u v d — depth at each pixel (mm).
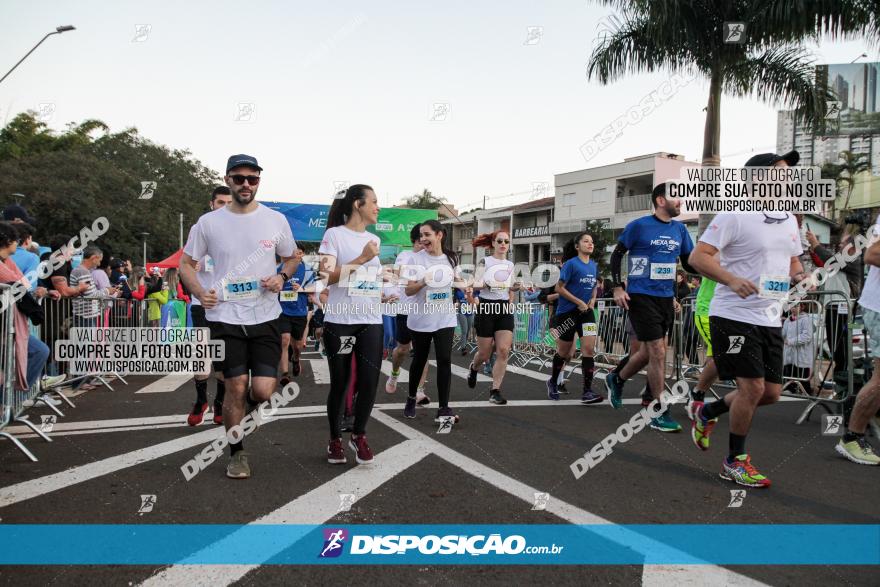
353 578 2281
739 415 3518
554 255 11320
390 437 4625
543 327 10570
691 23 10680
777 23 10078
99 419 5297
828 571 2389
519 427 5035
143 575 2281
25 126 46625
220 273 3590
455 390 7121
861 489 3430
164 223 44156
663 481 3547
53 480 3457
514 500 3170
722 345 3568
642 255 5203
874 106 18531
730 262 3625
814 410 5883
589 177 36156
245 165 3529
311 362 9812
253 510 2982
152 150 49469
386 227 17906
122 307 8188
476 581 2271
